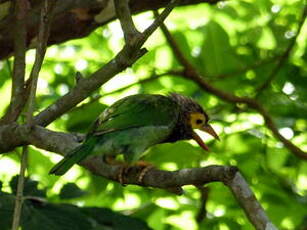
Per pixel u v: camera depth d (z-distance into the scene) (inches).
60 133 292.2
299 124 553.9
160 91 561.3
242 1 592.7
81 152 293.7
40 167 529.7
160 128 347.9
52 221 316.5
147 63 577.3
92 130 316.5
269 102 554.9
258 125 550.0
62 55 604.4
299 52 596.7
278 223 529.7
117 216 332.8
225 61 546.9
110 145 320.2
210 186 515.5
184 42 569.3
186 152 495.8
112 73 282.0
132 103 341.1
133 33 274.4
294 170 566.3
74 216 320.5
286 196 534.0
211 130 390.0
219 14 593.9
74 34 362.3
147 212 514.6
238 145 547.2
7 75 540.7
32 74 288.7
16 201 281.1
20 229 319.6
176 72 492.4
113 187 535.8
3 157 506.0
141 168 307.4
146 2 365.1
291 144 490.0
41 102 567.5
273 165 560.1
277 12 595.5
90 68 598.9
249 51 568.1
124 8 275.7
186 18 600.7
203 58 547.2
